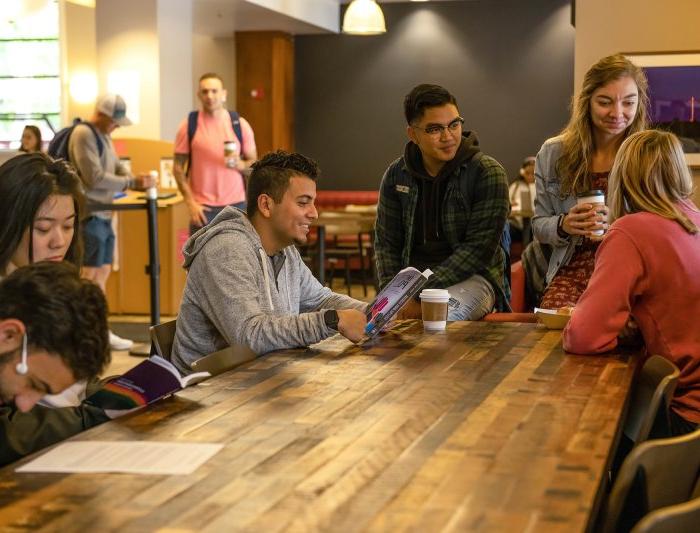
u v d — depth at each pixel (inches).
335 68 577.9
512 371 107.7
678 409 115.7
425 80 566.3
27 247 103.1
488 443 76.4
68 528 57.6
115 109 295.0
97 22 421.7
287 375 104.2
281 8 483.2
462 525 57.9
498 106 558.3
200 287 129.3
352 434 79.1
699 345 117.0
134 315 375.2
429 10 562.6
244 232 131.2
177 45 433.1
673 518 55.5
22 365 69.1
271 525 57.9
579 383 101.2
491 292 190.2
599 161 181.2
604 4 230.4
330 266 514.3
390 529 57.2
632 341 127.1
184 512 60.2
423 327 140.2
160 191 387.9
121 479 66.9
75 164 291.3
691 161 225.3
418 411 87.4
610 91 174.2
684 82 226.4
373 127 576.7
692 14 225.9
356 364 111.2
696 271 118.0
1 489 64.9
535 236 185.6
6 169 103.0
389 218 194.7
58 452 73.6
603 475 69.6
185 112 440.5
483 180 186.4
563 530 57.2
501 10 553.3
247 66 556.7
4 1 456.4
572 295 179.9
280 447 75.0
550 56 549.6
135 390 88.7
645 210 121.6
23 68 482.6
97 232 299.9
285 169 133.1
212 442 76.5
